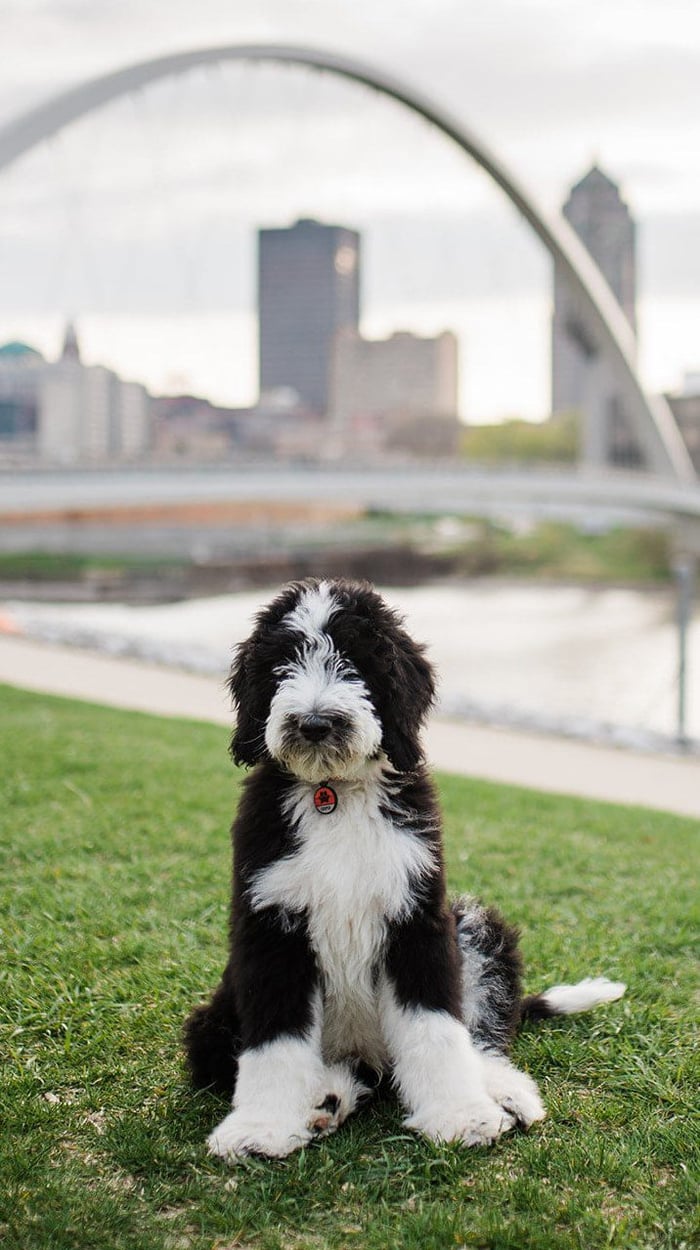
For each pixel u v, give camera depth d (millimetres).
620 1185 3129
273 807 3373
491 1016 3717
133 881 5793
